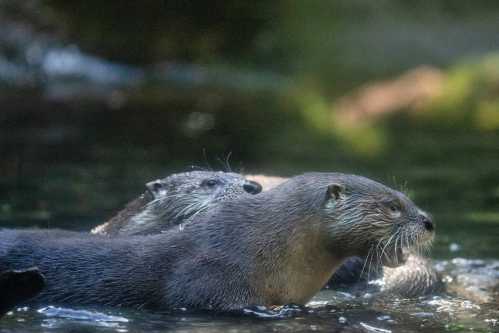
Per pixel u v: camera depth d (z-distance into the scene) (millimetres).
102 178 28375
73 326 15031
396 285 18469
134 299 16297
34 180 28016
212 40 56156
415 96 43781
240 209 16797
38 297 16484
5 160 31031
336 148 35344
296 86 50031
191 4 55750
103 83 49875
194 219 17109
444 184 28359
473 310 16797
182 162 31281
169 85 49750
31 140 34594
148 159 31703
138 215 20906
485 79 43594
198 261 16297
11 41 50500
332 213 16500
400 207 16828
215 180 20844
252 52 55906
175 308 16062
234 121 40500
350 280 19141
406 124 41188
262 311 15961
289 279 16500
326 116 42625
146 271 16453
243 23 56562
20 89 46656
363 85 48906
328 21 57844
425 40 55500
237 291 16109
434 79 45625
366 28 57656
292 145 35625
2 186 27109
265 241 16359
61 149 33094
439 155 33688
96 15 54656
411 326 15516
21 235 17281
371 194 16750
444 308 16938
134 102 44250
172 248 16656
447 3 59875
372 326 15414
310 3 58438
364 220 16516
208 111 42625
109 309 16094
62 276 16609
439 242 21969
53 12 53781
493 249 21391
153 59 54906
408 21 58344
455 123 40719
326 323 15453
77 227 22188
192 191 20703
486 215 24422
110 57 54000
